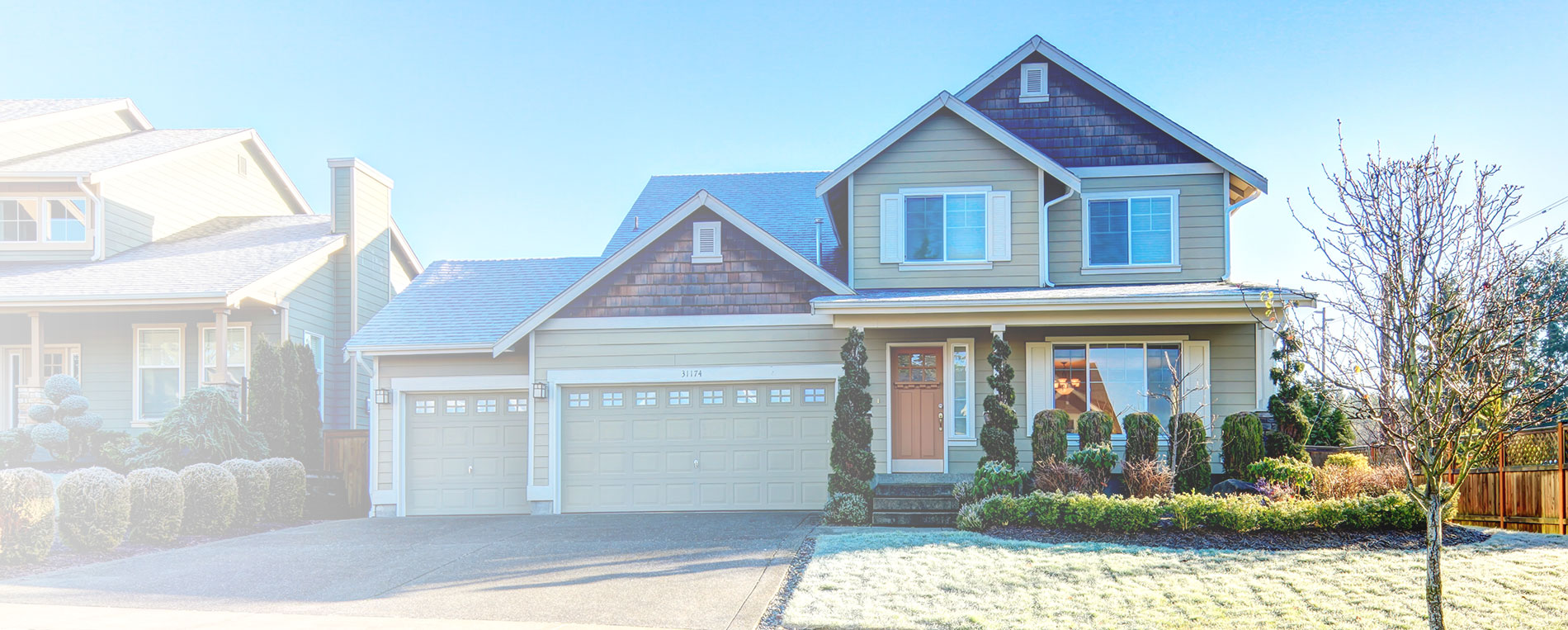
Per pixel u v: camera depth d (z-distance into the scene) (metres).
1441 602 7.40
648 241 16.56
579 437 16.75
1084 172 17.31
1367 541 10.94
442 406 17.61
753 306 16.53
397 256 26.25
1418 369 7.36
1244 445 14.13
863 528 13.30
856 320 15.35
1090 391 15.98
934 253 16.88
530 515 16.03
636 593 9.61
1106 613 8.66
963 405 16.09
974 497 13.41
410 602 9.43
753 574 10.27
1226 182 16.98
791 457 16.41
